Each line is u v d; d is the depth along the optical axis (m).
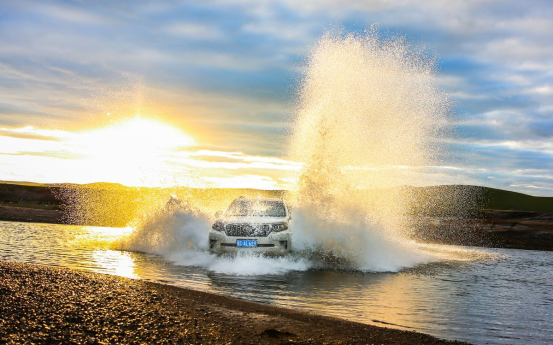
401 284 8.34
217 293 6.79
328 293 7.15
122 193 42.88
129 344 3.99
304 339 4.43
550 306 6.82
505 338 5.05
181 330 4.48
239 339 4.32
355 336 4.63
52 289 5.71
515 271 11.22
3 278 6.09
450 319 5.82
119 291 5.92
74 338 4.05
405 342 4.52
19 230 17.59
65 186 49.66
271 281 8.04
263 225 9.84
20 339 3.92
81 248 12.16
